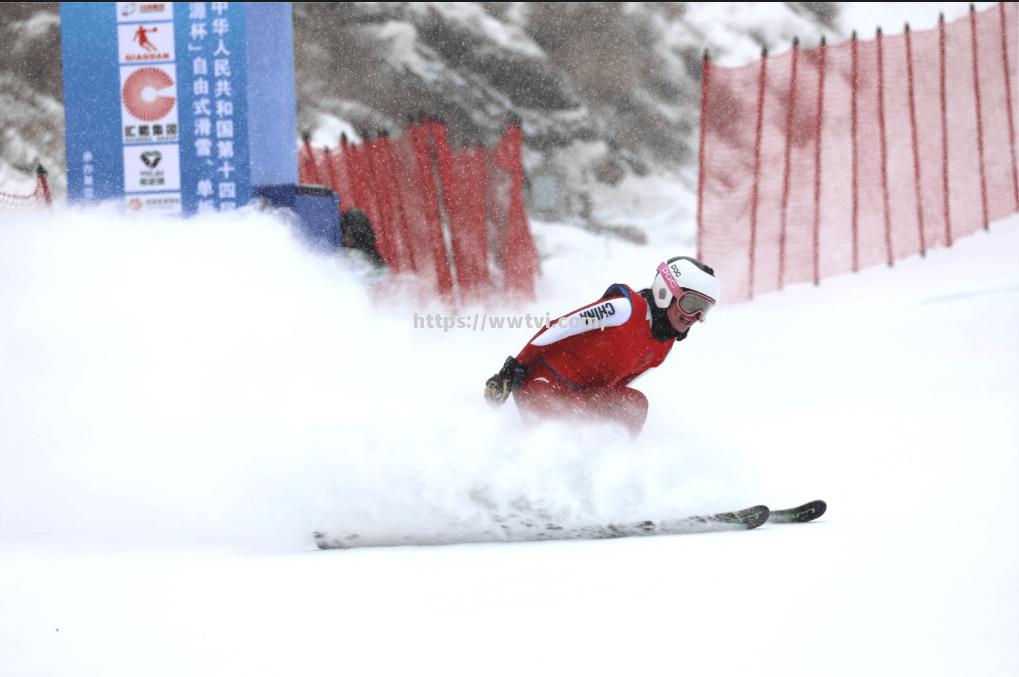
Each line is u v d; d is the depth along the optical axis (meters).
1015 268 41.41
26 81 81.31
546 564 11.77
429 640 8.83
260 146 38.38
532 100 89.38
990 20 58.38
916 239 49.97
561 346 15.70
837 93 63.69
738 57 91.81
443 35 91.62
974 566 10.59
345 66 89.06
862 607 9.30
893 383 26.81
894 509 13.95
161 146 37.97
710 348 34.97
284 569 12.16
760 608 9.40
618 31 92.75
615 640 8.63
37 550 13.55
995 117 55.75
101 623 9.81
